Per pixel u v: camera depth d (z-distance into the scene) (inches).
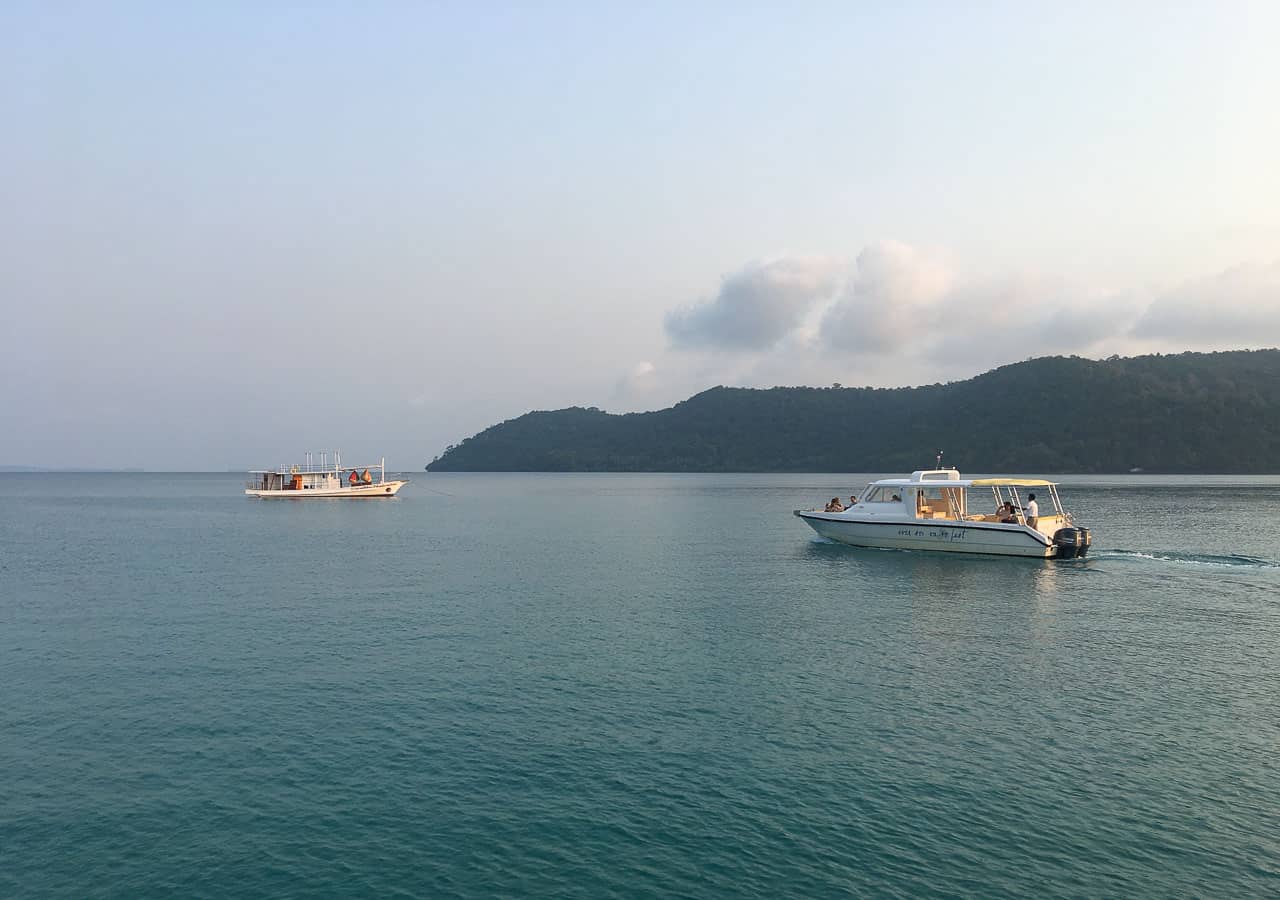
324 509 4025.6
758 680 816.9
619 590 1366.9
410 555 1923.0
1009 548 1667.1
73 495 6186.0
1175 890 444.8
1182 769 594.2
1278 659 890.7
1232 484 5979.3
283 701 756.6
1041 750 630.5
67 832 512.4
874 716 708.7
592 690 786.8
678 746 644.1
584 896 443.2
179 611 1186.0
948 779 579.5
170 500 5167.3
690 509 3855.8
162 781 585.3
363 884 456.8
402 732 676.1
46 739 665.0
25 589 1398.9
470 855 485.1
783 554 1888.5
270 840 503.2
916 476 1835.6
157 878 462.6
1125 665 869.2
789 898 438.3
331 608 1205.7
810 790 563.5
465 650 941.2
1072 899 436.1
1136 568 1568.7
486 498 5236.2
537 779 584.4
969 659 895.7
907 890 444.8
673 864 473.4
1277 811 530.9
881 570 1581.0
